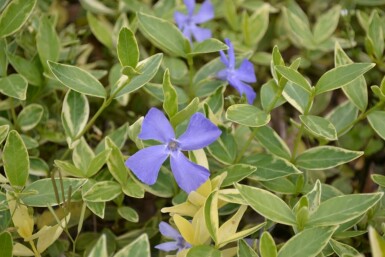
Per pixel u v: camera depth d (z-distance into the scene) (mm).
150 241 395
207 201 310
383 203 373
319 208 320
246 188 323
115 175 360
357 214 315
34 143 393
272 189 374
